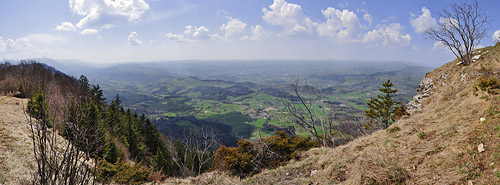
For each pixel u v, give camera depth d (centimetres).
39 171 424
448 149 684
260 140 1551
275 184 1015
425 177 632
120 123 4053
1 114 1969
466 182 549
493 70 1228
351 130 2241
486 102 820
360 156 923
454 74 1650
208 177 1288
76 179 440
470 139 666
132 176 1464
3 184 888
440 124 884
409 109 2014
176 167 3234
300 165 1164
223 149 1619
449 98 1289
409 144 830
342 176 861
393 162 755
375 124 2433
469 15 1648
